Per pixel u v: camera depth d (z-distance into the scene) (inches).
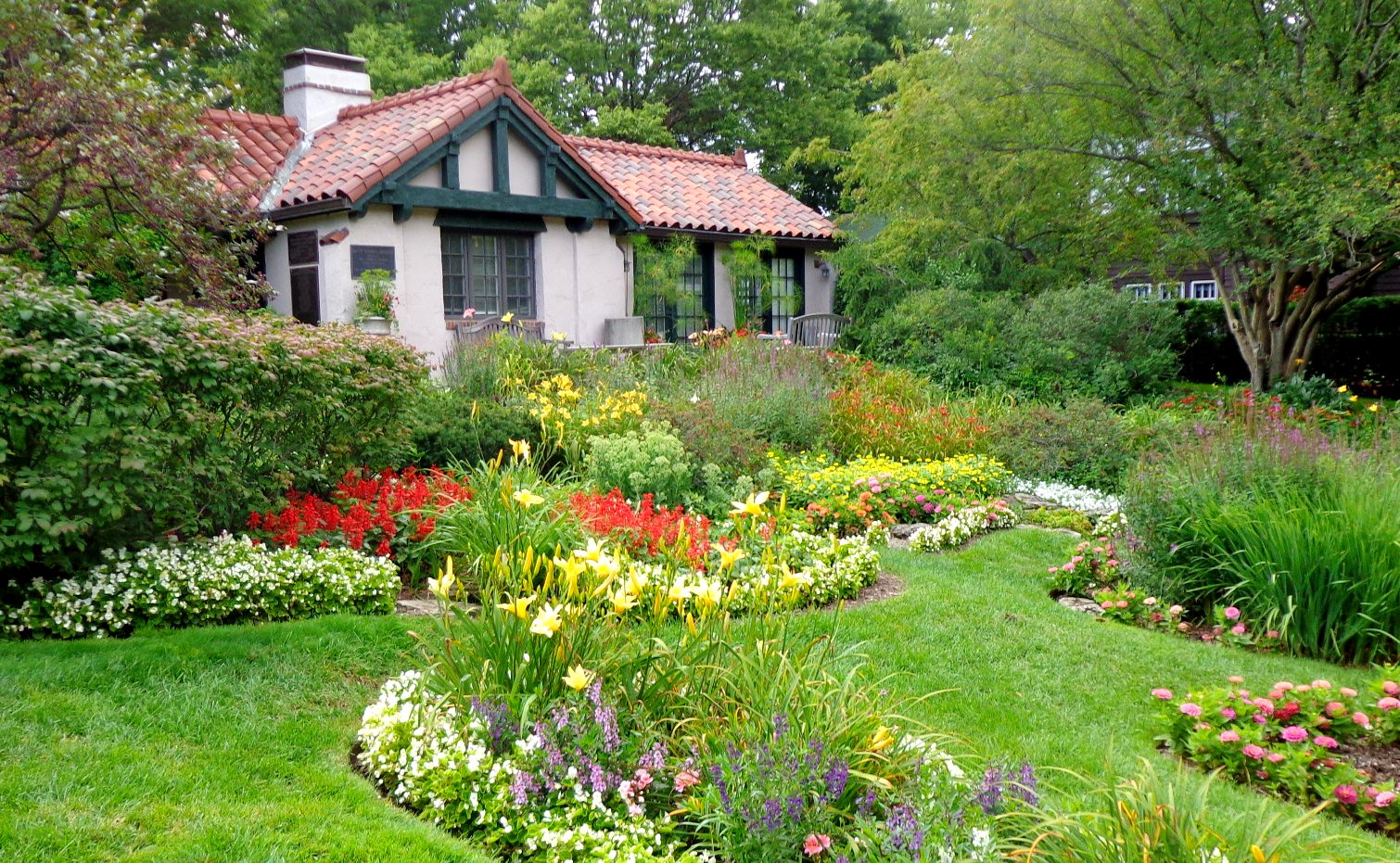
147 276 384.5
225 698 165.5
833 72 1194.6
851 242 703.1
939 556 306.7
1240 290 537.6
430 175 530.0
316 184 506.0
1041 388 544.4
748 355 480.1
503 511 233.9
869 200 679.7
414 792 136.9
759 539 249.0
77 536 184.7
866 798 125.4
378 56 1007.6
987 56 565.0
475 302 565.6
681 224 648.4
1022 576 288.4
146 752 143.7
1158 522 265.9
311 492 262.8
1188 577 257.9
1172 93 489.7
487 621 153.8
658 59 1136.8
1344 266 562.6
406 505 251.1
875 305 679.1
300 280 518.3
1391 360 660.1
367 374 255.8
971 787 128.3
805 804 122.8
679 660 151.9
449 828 131.6
